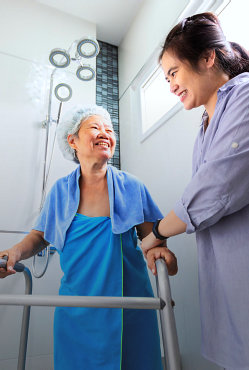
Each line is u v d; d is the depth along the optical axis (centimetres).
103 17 238
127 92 233
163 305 65
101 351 78
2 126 181
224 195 64
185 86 85
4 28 205
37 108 193
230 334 66
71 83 208
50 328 151
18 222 167
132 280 90
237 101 70
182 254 142
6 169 173
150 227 102
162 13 192
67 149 115
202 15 87
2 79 191
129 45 243
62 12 231
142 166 196
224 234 70
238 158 63
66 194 105
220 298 70
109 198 97
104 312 82
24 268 107
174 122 165
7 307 149
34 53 207
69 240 94
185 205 69
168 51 86
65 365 81
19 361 106
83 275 88
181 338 137
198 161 86
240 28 140
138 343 83
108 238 92
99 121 106
